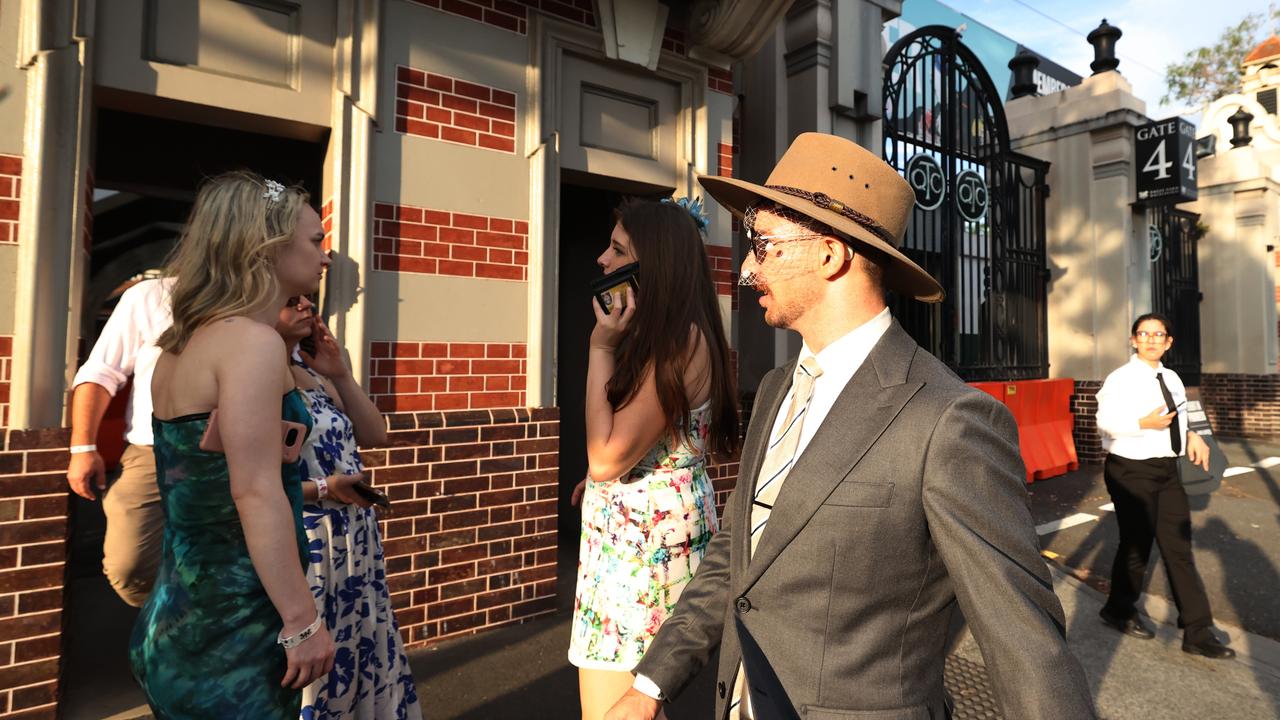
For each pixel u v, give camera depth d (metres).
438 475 3.32
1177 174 8.04
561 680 2.98
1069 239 8.79
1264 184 11.01
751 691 1.03
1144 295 8.59
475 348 3.46
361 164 3.11
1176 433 3.36
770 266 1.17
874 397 1.03
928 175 6.84
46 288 2.45
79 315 2.54
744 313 5.51
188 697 1.28
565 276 5.31
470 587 3.42
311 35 3.06
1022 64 9.62
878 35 5.45
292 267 1.48
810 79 5.13
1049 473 7.51
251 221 1.39
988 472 0.91
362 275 3.11
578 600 1.77
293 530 1.32
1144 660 3.21
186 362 1.33
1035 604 0.85
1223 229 11.44
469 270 3.45
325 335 2.05
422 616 3.29
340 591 1.69
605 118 3.97
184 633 1.29
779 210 1.16
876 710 0.95
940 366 1.06
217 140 3.93
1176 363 10.80
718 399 1.76
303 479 1.66
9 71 2.43
